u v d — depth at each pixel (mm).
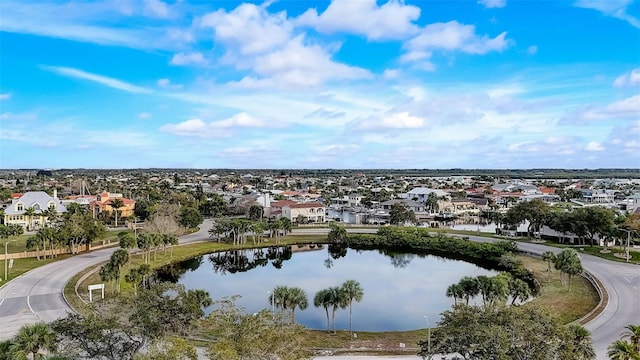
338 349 47562
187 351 31250
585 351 35375
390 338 52812
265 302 72375
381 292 79250
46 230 93875
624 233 97438
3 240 112875
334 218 179375
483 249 106938
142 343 37531
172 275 93812
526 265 91875
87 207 161375
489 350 30891
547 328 32250
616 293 66000
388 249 124250
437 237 120000
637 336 37219
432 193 192125
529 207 120688
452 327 33656
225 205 185125
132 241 90125
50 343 34469
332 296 56344
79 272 79438
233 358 27906
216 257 113312
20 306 59062
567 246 107250
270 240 127062
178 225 127875
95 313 38625
